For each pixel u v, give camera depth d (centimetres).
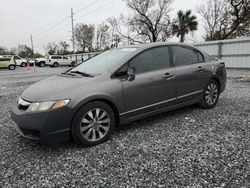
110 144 347
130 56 384
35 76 1603
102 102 345
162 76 410
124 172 270
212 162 284
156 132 389
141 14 4050
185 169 271
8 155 321
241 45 1614
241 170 265
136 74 383
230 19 3106
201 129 397
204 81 490
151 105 402
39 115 303
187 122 434
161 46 431
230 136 363
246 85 878
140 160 296
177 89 438
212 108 524
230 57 1700
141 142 351
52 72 2045
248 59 1587
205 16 3597
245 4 2861
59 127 311
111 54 430
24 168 286
